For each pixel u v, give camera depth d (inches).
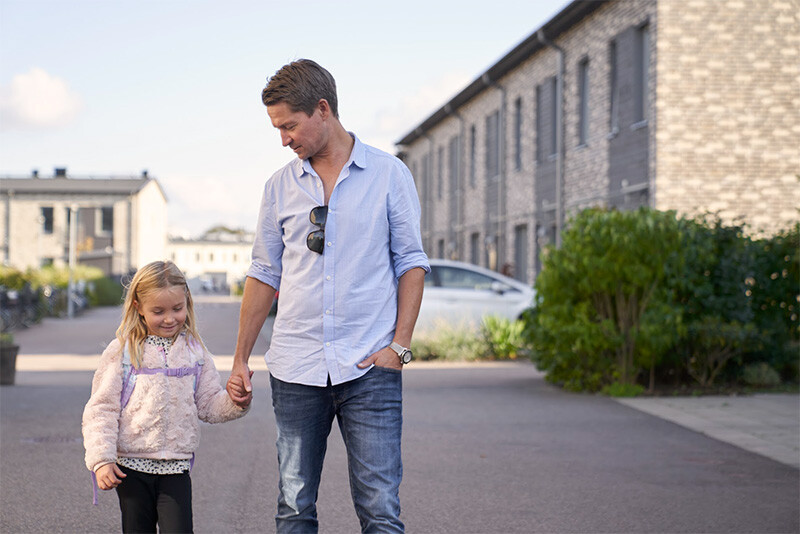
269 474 259.3
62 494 235.8
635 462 277.0
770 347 468.1
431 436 321.7
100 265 2190.0
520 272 1072.2
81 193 2329.0
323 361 136.3
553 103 938.1
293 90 134.8
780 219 651.5
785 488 243.9
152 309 138.9
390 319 139.9
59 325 1150.3
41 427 339.6
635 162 699.4
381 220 139.5
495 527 205.6
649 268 427.8
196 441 143.9
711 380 454.0
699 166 648.4
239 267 5118.1
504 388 466.0
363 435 135.1
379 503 133.2
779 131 651.5
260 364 596.7
